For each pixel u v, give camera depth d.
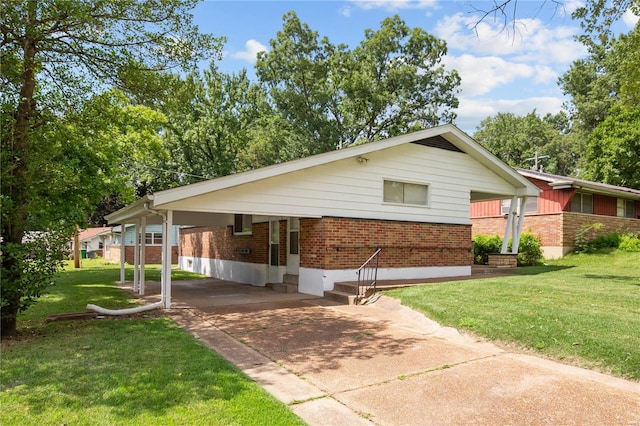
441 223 13.27
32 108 7.43
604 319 6.34
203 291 12.84
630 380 4.65
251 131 32.75
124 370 4.82
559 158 42.78
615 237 19.22
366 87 28.42
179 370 4.85
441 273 13.12
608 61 19.84
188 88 8.80
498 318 6.86
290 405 4.05
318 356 5.68
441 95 30.20
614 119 27.23
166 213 9.52
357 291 10.14
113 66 8.11
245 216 15.96
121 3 7.45
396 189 12.60
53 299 11.07
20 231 6.75
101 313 8.44
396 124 30.56
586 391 4.36
